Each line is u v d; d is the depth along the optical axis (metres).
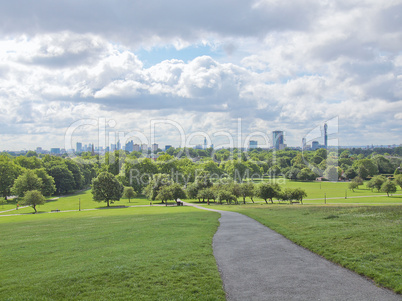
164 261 14.67
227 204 74.56
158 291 11.35
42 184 90.12
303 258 15.14
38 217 53.69
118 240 21.78
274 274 12.84
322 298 10.33
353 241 16.69
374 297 10.29
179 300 10.52
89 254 17.52
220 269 13.69
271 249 17.12
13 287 12.30
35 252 19.36
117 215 48.12
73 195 112.31
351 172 154.88
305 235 19.78
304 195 75.00
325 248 16.23
